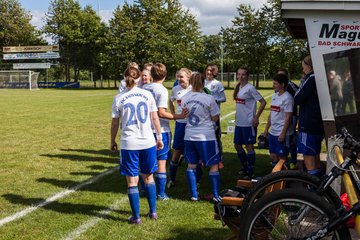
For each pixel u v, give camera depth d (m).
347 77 4.18
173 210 5.09
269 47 42.69
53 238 4.23
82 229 4.47
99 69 54.19
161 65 5.29
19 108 19.31
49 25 53.41
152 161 4.62
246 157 6.79
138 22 47.09
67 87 50.12
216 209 3.72
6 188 6.07
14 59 54.00
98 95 31.31
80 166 7.59
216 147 5.30
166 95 5.25
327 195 3.03
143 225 4.58
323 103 4.30
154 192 4.77
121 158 4.56
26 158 8.25
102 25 52.97
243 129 6.64
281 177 3.16
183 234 4.33
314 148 4.80
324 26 4.18
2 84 46.06
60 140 10.49
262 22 42.62
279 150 5.89
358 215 2.87
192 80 5.28
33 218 4.82
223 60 56.91
